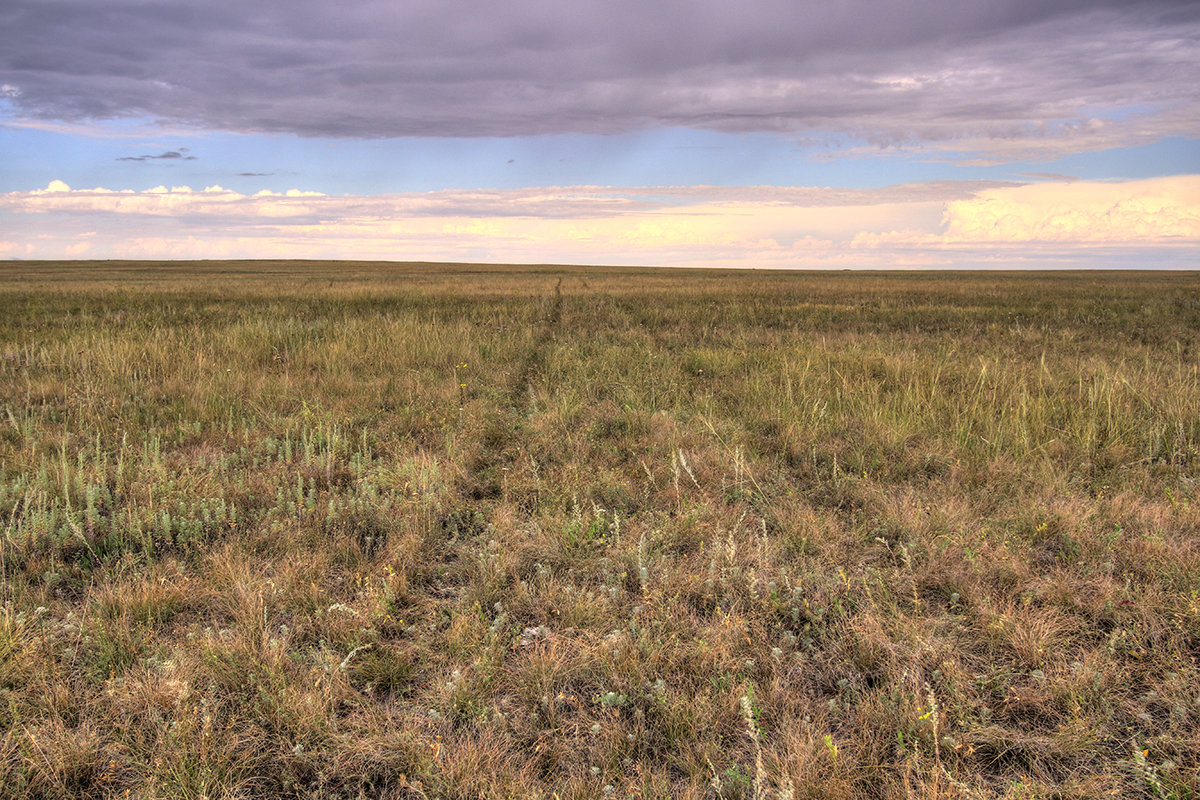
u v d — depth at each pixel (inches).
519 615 120.3
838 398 271.1
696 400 282.7
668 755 86.3
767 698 95.9
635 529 152.1
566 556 138.9
